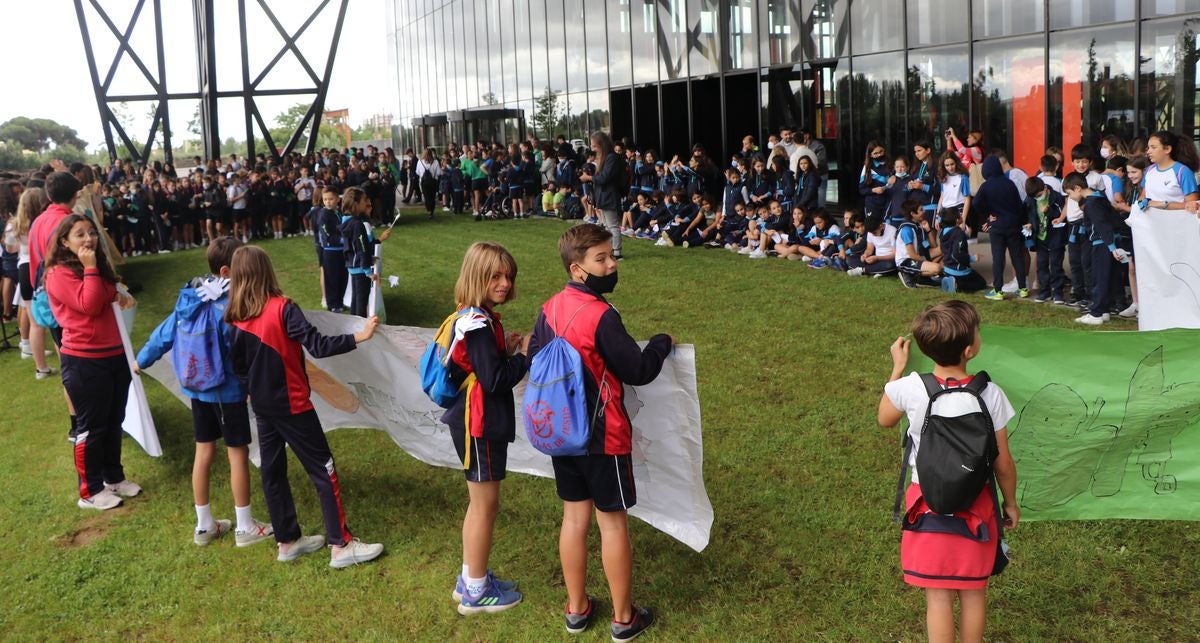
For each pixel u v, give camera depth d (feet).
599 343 11.87
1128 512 13.03
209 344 15.23
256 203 63.77
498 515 16.53
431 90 110.93
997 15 43.16
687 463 13.70
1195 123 35.78
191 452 21.08
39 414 25.05
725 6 59.98
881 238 34.86
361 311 31.94
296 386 14.67
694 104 63.93
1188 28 35.53
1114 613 12.42
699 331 28.50
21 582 15.39
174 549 16.25
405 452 20.03
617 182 43.21
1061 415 12.78
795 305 31.07
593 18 74.02
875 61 50.08
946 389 10.19
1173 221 20.71
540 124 84.43
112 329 18.06
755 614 13.01
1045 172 30.37
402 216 73.46
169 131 103.14
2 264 32.65
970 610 10.44
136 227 58.70
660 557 14.73
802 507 16.05
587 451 11.89
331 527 15.17
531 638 12.83
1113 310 27.02
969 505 9.95
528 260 45.93
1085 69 39.75
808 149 44.27
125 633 13.70
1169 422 12.61
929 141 47.65
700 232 46.29
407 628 13.30
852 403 20.95
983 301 29.76
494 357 12.49
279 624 13.57
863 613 12.84
